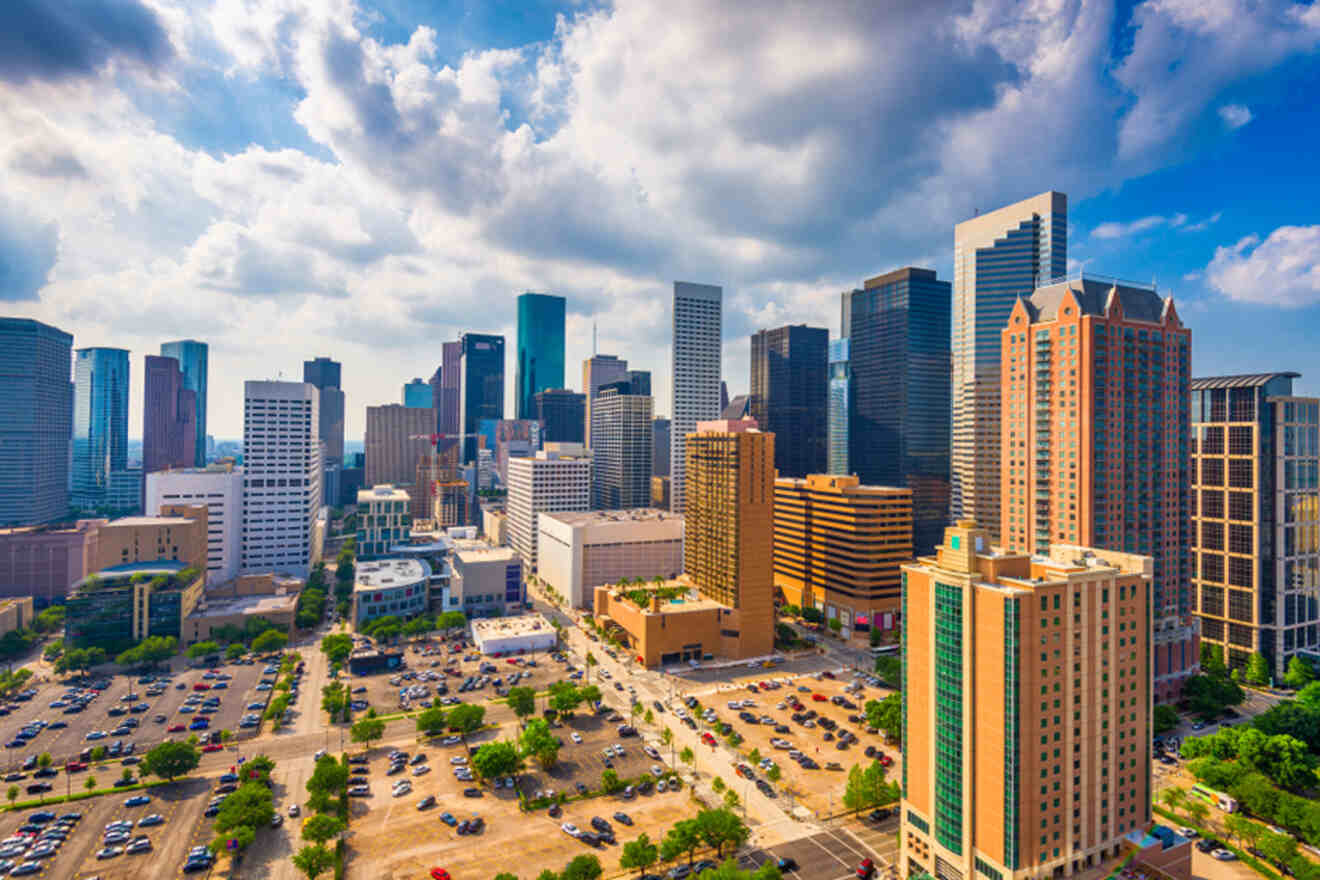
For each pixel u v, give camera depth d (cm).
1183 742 17838
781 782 16188
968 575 12088
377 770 16525
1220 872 12975
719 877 11288
